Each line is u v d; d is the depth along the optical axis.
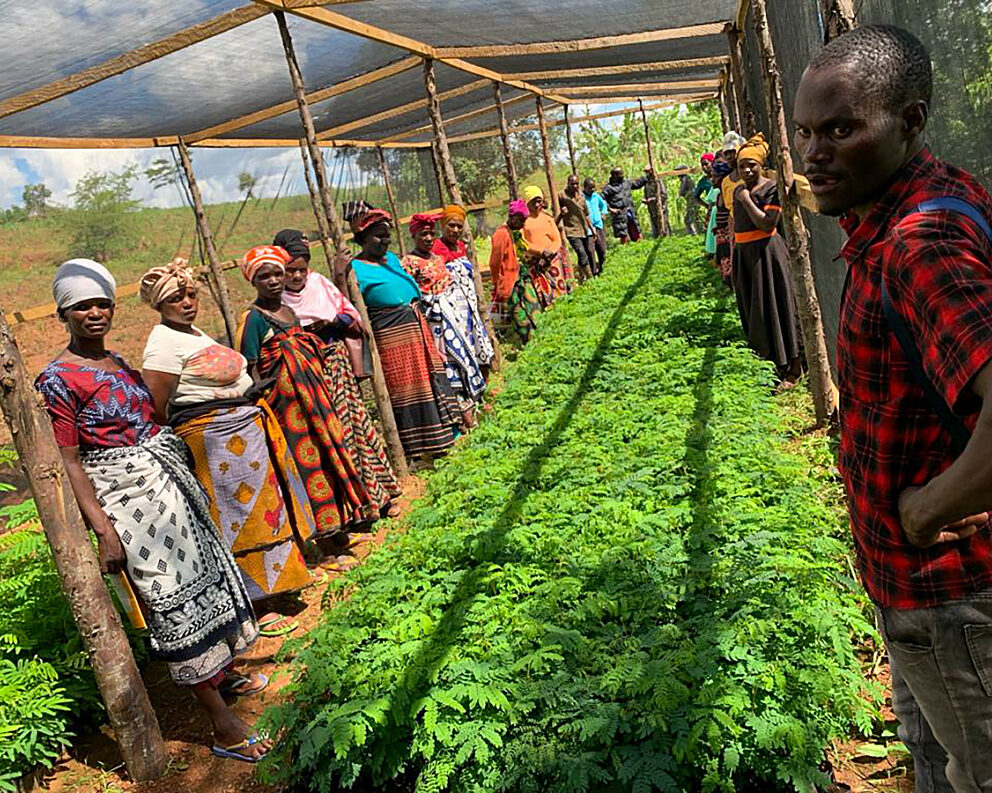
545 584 4.29
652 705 3.27
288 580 5.37
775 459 5.48
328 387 6.12
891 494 1.87
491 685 3.58
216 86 8.77
